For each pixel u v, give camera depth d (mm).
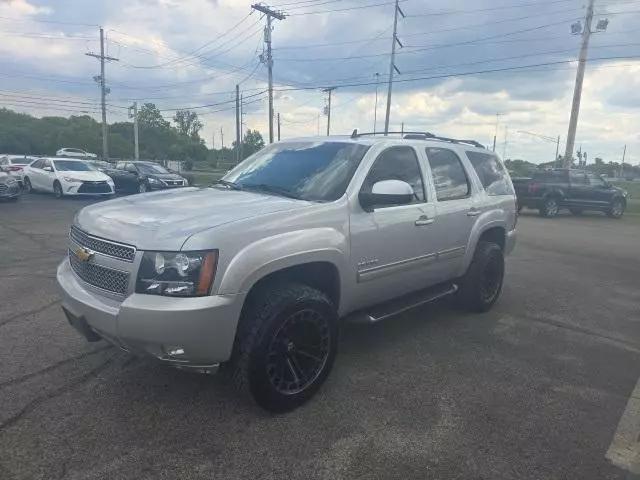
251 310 3316
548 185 19344
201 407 3488
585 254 10672
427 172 4828
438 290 5164
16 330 4793
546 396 3857
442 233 4902
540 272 8570
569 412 3627
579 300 6738
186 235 3049
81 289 3402
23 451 2936
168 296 2977
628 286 7703
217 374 3967
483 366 4371
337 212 3797
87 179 19203
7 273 6965
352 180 4020
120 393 3641
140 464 2865
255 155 5035
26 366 4031
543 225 16609
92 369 4004
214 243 3035
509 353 4695
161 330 2918
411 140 4828
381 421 3412
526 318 5809
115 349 4391
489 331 5285
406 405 3637
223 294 3027
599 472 2955
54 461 2859
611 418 3564
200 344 2996
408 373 4176
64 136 90188
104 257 3223
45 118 104062
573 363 4523
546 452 3129
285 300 3311
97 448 2994
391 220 4234
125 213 3482
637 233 15047
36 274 6938
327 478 2816
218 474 2809
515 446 3180
